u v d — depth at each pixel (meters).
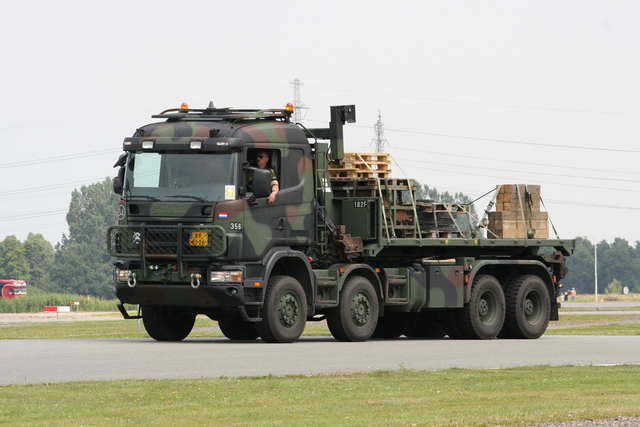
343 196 68.25
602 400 34.97
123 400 34.41
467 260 72.81
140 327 111.25
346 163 68.06
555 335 83.62
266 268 59.44
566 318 138.75
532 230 77.19
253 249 59.00
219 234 57.62
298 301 61.66
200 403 33.88
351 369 45.31
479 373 43.84
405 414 31.67
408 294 69.00
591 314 156.88
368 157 68.88
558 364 49.09
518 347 60.22
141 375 41.91
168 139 58.81
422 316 77.00
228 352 52.81
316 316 68.75
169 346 57.38
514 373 43.84
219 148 57.94
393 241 68.00
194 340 68.75
